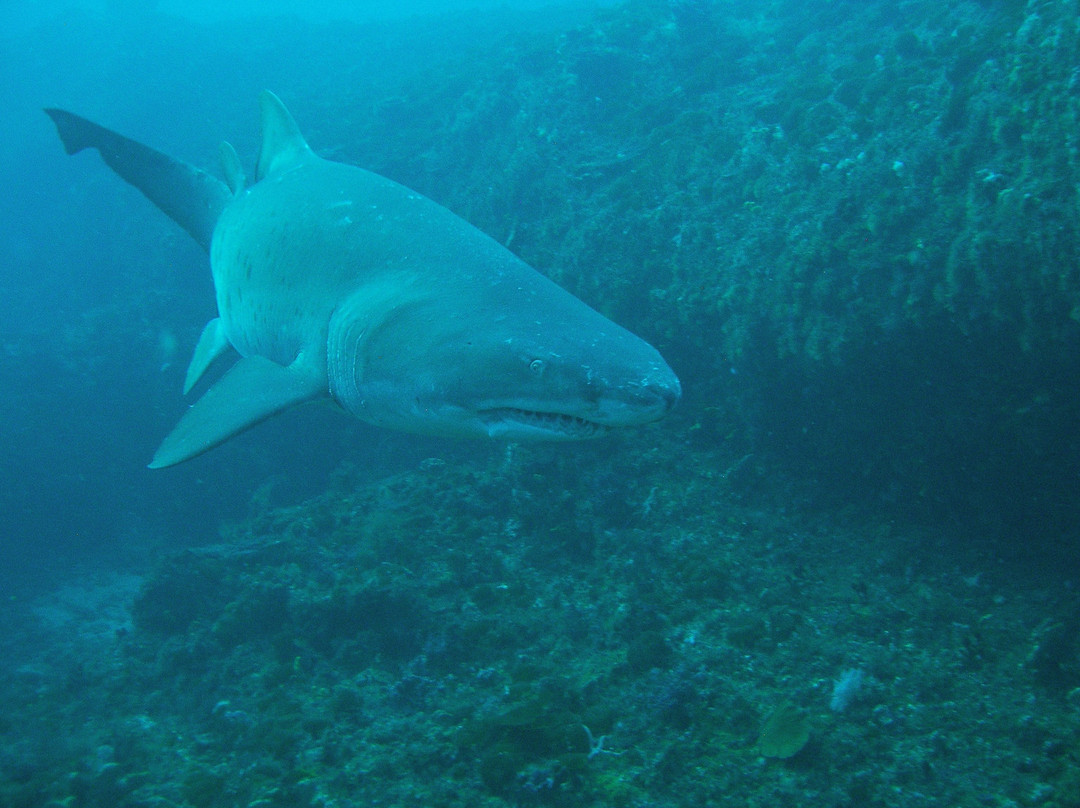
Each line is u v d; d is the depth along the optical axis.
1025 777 3.85
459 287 3.52
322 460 12.55
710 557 6.22
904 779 3.88
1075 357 5.20
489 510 7.29
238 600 6.51
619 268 8.77
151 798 4.43
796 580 5.96
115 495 14.38
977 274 5.41
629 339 3.14
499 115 13.21
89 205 21.70
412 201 4.09
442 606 5.92
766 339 7.01
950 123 6.38
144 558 13.44
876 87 7.77
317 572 6.77
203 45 28.95
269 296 4.44
